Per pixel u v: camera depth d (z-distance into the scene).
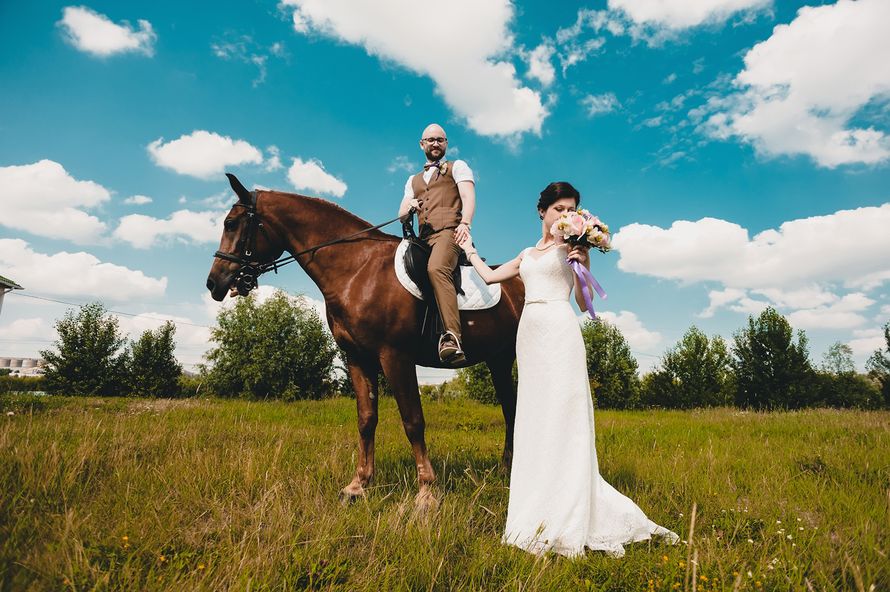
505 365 4.66
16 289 20.55
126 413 9.33
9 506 2.85
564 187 3.26
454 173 3.97
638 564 2.51
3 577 2.09
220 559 2.36
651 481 4.20
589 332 25.61
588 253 3.14
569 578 2.40
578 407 2.94
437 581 2.28
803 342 21.72
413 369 3.80
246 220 4.00
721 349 24.27
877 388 22.00
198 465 4.02
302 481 3.82
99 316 21.61
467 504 3.36
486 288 4.04
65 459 3.82
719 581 2.23
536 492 2.86
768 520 3.17
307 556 2.41
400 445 6.45
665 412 16.52
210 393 20.58
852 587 2.29
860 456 5.11
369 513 3.00
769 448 6.23
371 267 3.84
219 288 4.03
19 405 9.71
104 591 2.04
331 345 22.20
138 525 2.77
